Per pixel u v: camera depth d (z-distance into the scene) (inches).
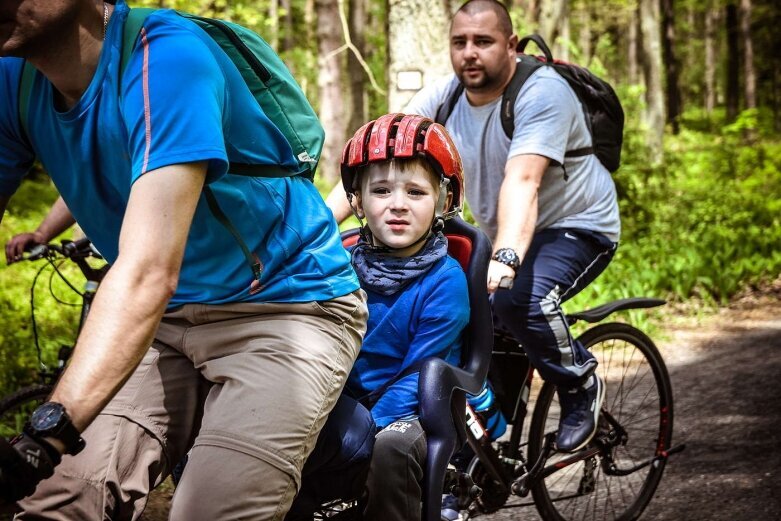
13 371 221.5
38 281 347.6
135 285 64.0
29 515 74.9
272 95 79.7
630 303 146.5
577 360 135.3
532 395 232.8
